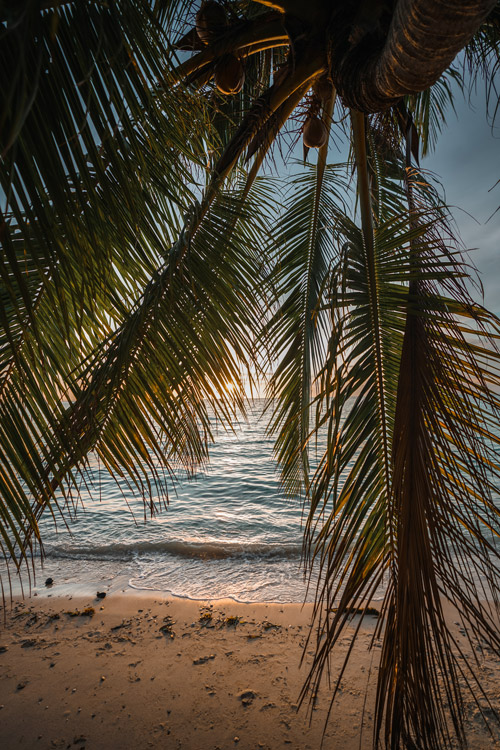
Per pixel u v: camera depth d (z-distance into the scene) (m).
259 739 2.66
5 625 4.25
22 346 1.54
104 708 2.99
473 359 1.24
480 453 1.18
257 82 2.75
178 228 1.73
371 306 1.50
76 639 3.96
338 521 1.34
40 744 2.67
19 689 3.23
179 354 1.74
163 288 1.68
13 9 0.54
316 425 1.38
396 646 1.13
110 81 1.00
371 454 1.40
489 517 1.14
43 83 0.87
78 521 8.88
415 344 1.33
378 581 1.28
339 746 2.58
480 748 2.49
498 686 3.07
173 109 1.32
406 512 1.13
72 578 5.61
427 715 1.09
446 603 4.41
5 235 0.88
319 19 1.57
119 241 1.34
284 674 3.35
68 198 1.00
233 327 1.91
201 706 2.99
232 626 4.17
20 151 0.87
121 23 0.97
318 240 3.14
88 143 1.01
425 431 1.19
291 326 3.07
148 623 4.27
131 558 6.47
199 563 6.23
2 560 6.31
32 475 1.50
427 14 0.70
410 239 1.57
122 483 12.49
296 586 5.23
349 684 3.18
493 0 0.65
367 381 1.44
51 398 1.55
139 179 1.29
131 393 1.68
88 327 1.88
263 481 13.24
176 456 2.00
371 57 1.14
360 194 1.76
